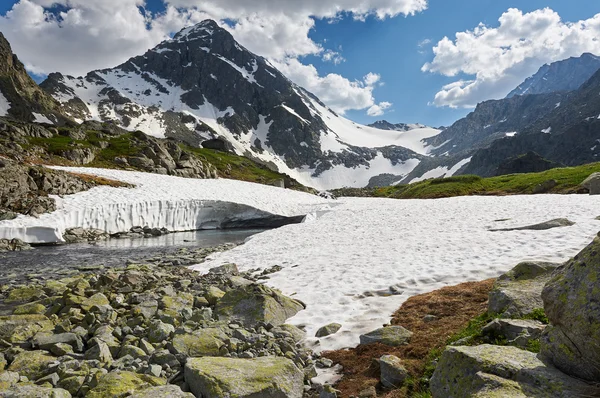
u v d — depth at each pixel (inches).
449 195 3398.1
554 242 757.3
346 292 581.6
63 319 502.6
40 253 1162.6
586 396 173.9
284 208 2476.6
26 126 3159.5
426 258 745.6
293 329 444.5
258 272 819.4
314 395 309.9
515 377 201.3
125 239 1565.0
